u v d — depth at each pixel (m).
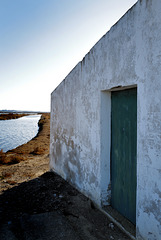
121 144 3.48
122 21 3.03
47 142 16.97
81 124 4.65
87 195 4.31
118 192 3.56
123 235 2.98
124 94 3.40
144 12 2.58
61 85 6.30
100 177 3.73
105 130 3.76
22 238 2.84
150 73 2.49
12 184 5.80
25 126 37.00
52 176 6.34
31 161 9.90
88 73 4.26
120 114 3.51
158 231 2.37
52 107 7.44
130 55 2.86
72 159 5.25
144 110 2.59
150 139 2.49
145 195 2.58
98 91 3.80
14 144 17.48
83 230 3.13
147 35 2.53
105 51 3.54
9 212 3.81
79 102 4.78
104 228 3.18
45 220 3.36
